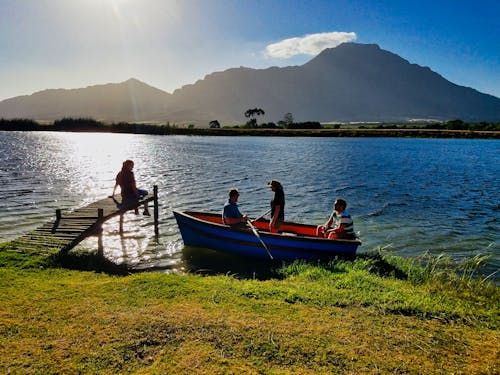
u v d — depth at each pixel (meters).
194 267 11.39
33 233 11.60
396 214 19.17
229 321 6.41
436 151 60.34
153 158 44.56
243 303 7.32
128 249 13.06
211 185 26.44
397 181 30.06
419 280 9.71
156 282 8.47
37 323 6.21
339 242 11.03
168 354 5.38
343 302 7.52
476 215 19.09
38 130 122.94
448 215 19.06
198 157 46.53
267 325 6.32
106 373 4.94
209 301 7.37
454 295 8.48
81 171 32.47
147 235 14.75
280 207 12.51
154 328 6.07
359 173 34.38
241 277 10.45
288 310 7.05
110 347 5.51
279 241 11.54
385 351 5.71
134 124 123.81
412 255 13.08
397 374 5.16
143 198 16.14
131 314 6.60
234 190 12.55
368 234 15.63
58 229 11.79
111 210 13.68
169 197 22.16
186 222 13.10
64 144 65.44
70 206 19.23
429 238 15.12
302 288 8.38
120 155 47.56
